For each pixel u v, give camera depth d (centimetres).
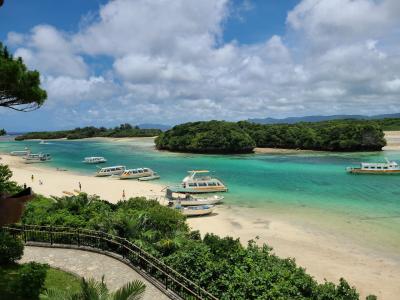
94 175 7325
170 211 2342
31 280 1202
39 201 2583
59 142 19850
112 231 1830
